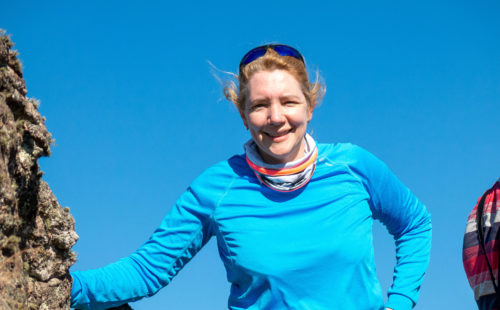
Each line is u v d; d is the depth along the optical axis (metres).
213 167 3.08
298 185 2.88
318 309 2.75
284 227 2.84
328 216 2.86
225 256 2.96
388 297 3.27
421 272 3.28
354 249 2.84
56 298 2.40
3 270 2.02
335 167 2.98
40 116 2.35
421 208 3.35
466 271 3.76
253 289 2.85
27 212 2.22
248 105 2.87
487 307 3.60
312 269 2.78
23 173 2.19
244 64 2.93
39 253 2.28
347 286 2.80
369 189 3.09
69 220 2.47
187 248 3.04
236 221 2.89
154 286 3.01
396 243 3.39
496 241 3.57
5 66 2.10
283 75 2.82
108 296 2.81
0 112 1.99
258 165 2.89
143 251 3.02
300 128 2.86
